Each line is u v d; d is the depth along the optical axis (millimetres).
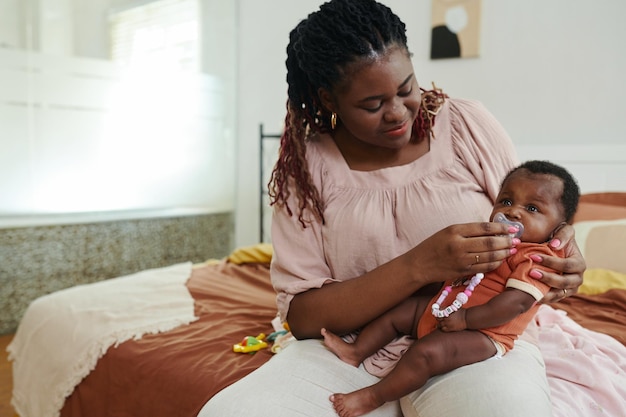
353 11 898
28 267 2760
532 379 819
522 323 898
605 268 1757
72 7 2984
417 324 958
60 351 1435
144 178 3336
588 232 1847
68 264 2916
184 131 3500
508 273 898
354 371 933
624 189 2209
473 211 997
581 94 2301
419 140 1082
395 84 899
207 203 3668
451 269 866
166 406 1155
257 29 3404
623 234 1793
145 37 3279
